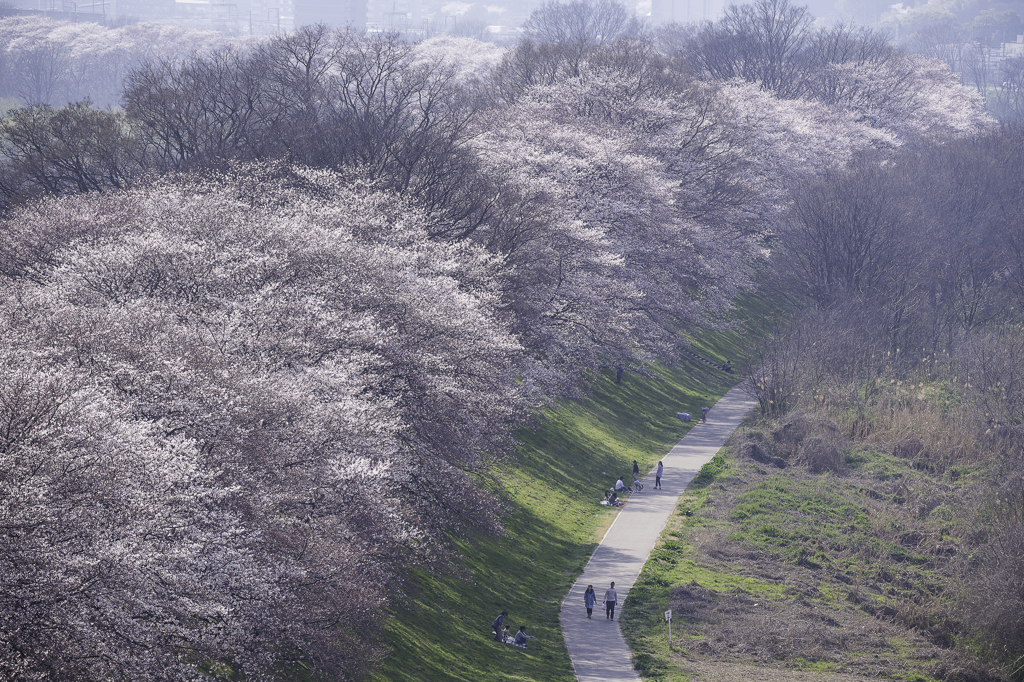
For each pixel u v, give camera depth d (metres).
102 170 161.88
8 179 156.12
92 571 49.78
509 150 164.38
